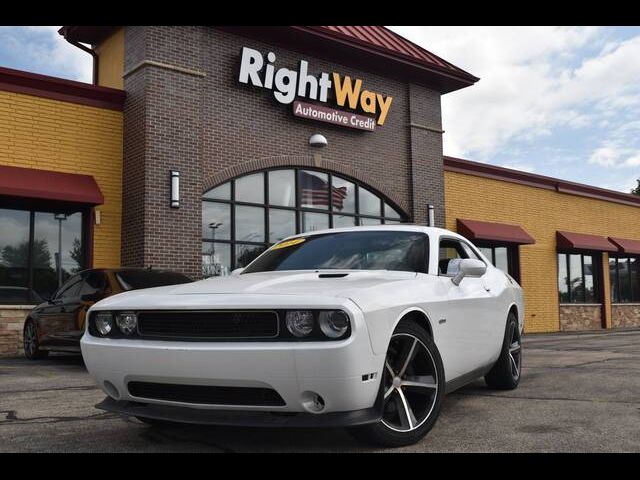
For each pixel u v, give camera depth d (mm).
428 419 3861
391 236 4980
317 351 3232
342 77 15281
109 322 3914
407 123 16828
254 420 3348
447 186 18250
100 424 4527
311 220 14914
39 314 9734
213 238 13227
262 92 14086
